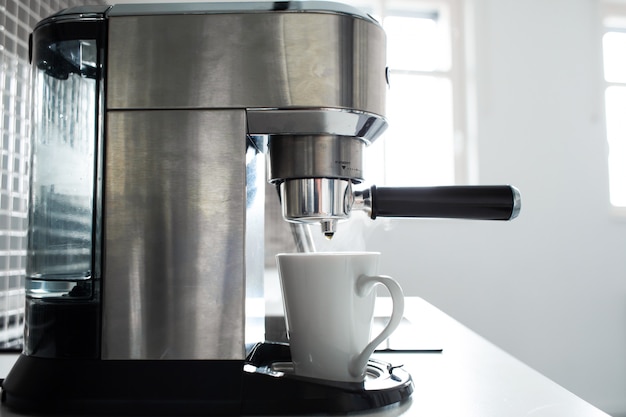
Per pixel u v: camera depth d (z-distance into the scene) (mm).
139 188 394
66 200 398
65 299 392
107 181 394
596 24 1876
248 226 414
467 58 1883
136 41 398
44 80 411
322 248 1221
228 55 394
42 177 405
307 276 414
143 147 396
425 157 1930
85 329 389
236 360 387
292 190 431
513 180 1815
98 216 394
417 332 680
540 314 1804
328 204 425
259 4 400
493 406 380
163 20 397
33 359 396
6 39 802
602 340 1828
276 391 370
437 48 1963
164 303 389
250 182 432
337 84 389
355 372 416
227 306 390
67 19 402
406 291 1741
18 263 843
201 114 395
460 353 565
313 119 398
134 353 388
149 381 377
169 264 391
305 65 388
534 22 1851
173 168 394
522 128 1827
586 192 1845
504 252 1795
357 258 414
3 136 797
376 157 1868
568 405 383
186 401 368
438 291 1758
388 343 601
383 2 1898
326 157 423
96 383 376
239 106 393
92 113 398
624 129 2000
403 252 1745
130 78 397
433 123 1939
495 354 561
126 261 391
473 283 1776
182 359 387
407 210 458
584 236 1836
